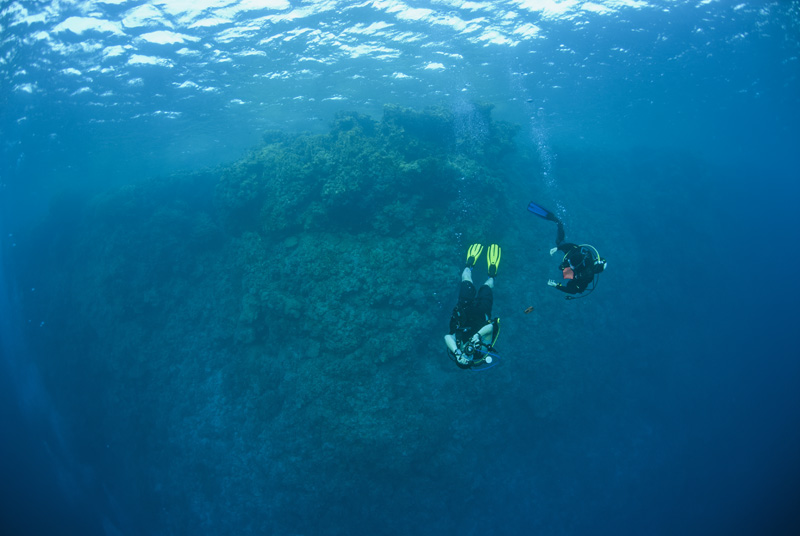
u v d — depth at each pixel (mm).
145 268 16562
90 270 18375
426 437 13125
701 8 16125
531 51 17516
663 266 20703
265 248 14883
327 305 13156
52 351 18891
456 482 13930
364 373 12828
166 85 17109
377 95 21219
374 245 13789
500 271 15906
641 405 18609
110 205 17891
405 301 13352
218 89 18328
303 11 13352
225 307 15688
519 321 15758
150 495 15672
